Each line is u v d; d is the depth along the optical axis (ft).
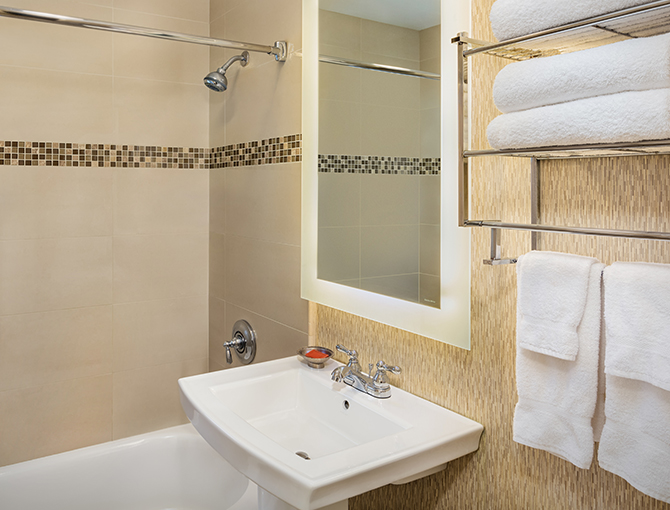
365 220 4.64
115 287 7.64
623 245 2.97
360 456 3.41
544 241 3.38
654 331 2.54
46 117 7.00
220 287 7.95
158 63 7.70
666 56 2.15
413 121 4.06
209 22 8.06
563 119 2.52
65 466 6.42
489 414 3.85
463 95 3.23
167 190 7.91
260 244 6.73
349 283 4.91
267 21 6.37
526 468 3.61
